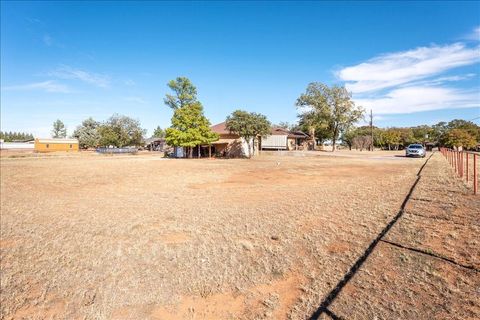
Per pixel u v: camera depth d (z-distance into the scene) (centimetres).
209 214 753
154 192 1109
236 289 382
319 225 619
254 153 3841
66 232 634
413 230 551
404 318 300
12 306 362
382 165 2123
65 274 441
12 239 596
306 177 1469
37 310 353
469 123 7050
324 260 448
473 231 527
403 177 1345
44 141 6806
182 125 3628
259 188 1152
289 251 491
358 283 373
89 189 1202
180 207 843
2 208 867
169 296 372
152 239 578
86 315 341
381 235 536
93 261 484
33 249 541
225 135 3984
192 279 413
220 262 462
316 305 334
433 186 1023
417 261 422
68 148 7169
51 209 849
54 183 1381
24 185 1324
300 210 756
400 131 7212
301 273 414
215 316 329
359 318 305
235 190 1118
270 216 710
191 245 539
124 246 545
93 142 8338
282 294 364
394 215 664
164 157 4188
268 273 420
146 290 389
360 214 688
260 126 3297
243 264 452
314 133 5747
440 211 673
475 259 416
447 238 502
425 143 6962
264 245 523
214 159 3312
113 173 1812
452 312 305
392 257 441
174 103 4491
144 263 470
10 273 448
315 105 5003
